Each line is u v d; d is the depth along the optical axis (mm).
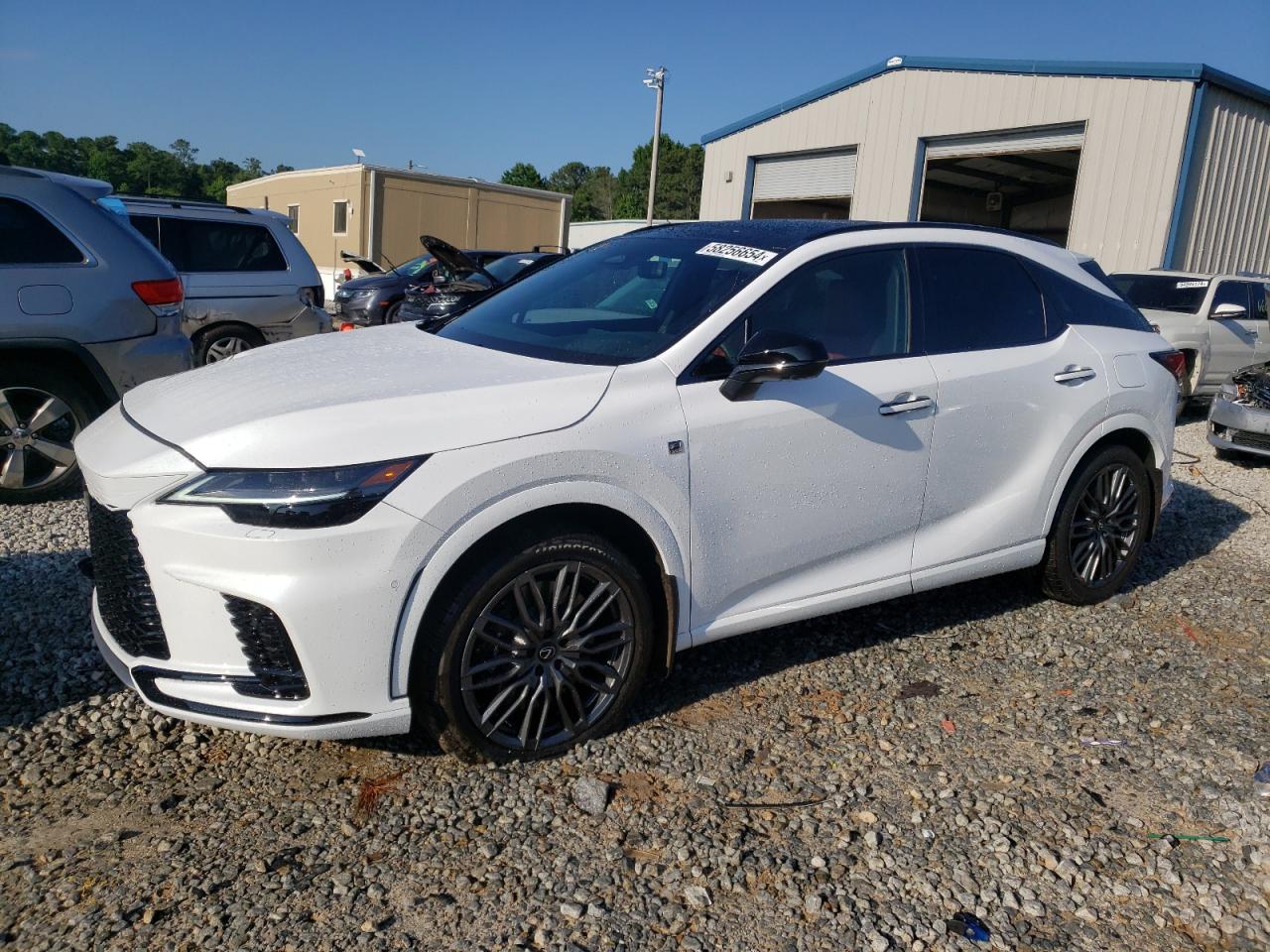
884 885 2604
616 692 3197
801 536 3514
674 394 3176
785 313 3492
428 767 3041
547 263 4484
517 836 2725
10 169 5355
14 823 2701
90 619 3914
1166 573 5254
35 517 5270
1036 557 4336
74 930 2295
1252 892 2646
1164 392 4648
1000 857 2742
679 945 2348
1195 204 14164
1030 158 19625
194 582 2633
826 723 3453
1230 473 8039
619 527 3195
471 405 2865
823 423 3459
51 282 5352
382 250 20922
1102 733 3473
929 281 3932
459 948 2299
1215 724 3568
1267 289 11750
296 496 2588
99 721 3221
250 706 2672
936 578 3973
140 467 2719
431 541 2709
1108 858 2758
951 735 3414
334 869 2559
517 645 2965
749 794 2988
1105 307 4629
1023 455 4133
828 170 18938
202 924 2336
